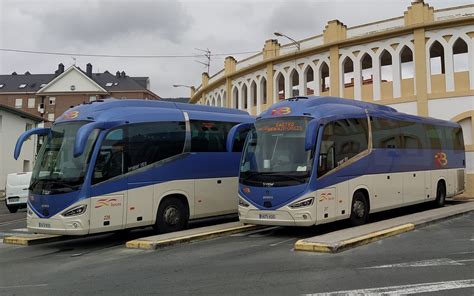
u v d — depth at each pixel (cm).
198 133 1373
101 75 9506
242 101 3462
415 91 2464
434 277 731
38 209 1113
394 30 2514
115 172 1144
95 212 1095
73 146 1120
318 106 1225
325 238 1021
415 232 1196
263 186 1160
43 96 8469
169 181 1266
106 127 1142
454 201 2166
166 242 1083
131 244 1094
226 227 1304
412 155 1602
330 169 1189
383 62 2902
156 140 1252
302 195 1115
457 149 1984
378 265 818
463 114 2341
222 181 1417
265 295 648
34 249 1161
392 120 1511
